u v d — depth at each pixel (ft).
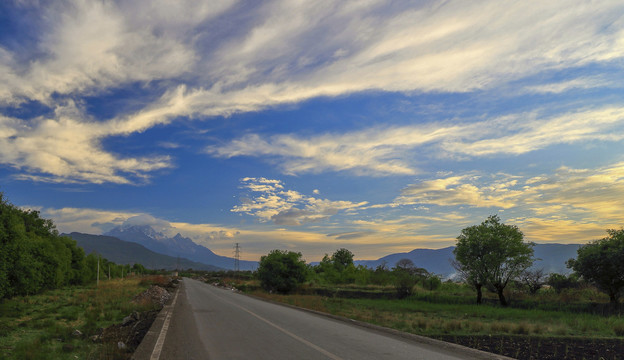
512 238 109.81
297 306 78.13
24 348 31.83
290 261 157.79
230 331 40.42
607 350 34.55
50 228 163.02
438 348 32.09
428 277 181.27
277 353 28.60
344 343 33.50
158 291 103.76
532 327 53.57
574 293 108.78
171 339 34.78
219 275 450.30
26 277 85.92
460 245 116.98
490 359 27.78
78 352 31.09
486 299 122.62
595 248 91.81
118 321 54.24
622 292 90.99
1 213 81.20
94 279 215.72
